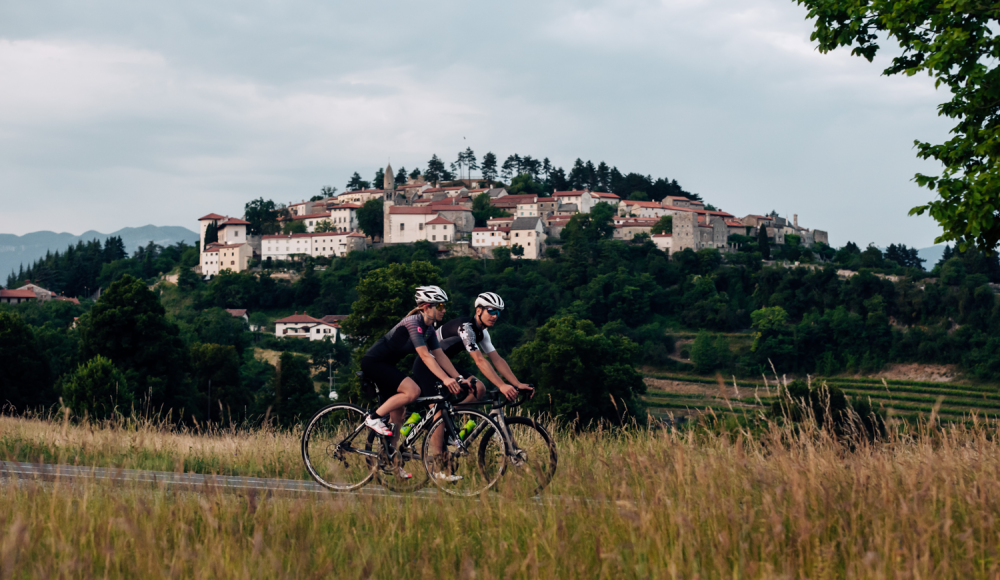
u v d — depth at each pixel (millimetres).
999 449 5652
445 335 6625
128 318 39031
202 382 47625
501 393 6332
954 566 3770
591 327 43531
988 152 9805
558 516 4500
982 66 9750
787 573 3496
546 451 6012
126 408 27250
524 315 145625
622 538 4258
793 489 4578
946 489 4805
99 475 5973
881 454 5590
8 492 5016
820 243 198000
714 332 139625
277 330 149250
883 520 4410
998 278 141250
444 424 6254
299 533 4324
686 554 3943
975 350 117812
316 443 6691
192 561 3760
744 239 182250
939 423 5961
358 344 36750
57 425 9203
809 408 6098
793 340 126375
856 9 10797
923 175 10641
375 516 4766
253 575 3668
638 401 44219
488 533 4418
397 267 37031
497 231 174375
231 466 7637
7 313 42312
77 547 3955
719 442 6078
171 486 5715
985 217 9719
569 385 40844
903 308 133375
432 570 3756
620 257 165000
